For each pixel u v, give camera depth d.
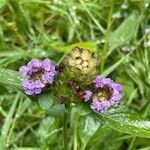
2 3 0.15
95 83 0.13
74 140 0.18
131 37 0.21
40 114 0.20
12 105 0.18
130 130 0.13
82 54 0.13
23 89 0.13
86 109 0.13
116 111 0.13
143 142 0.18
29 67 0.13
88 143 0.17
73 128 0.19
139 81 0.21
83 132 0.16
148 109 0.20
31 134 0.20
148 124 0.13
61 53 0.21
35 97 0.13
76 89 0.13
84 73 0.13
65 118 0.14
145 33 0.21
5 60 0.20
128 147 0.19
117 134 0.18
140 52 0.22
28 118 0.20
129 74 0.21
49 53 0.21
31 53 0.21
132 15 0.21
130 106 0.20
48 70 0.13
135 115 0.13
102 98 0.13
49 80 0.13
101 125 0.16
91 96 0.13
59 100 0.13
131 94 0.20
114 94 0.13
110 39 0.21
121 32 0.21
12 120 0.20
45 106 0.13
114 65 0.18
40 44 0.21
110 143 0.19
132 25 0.21
